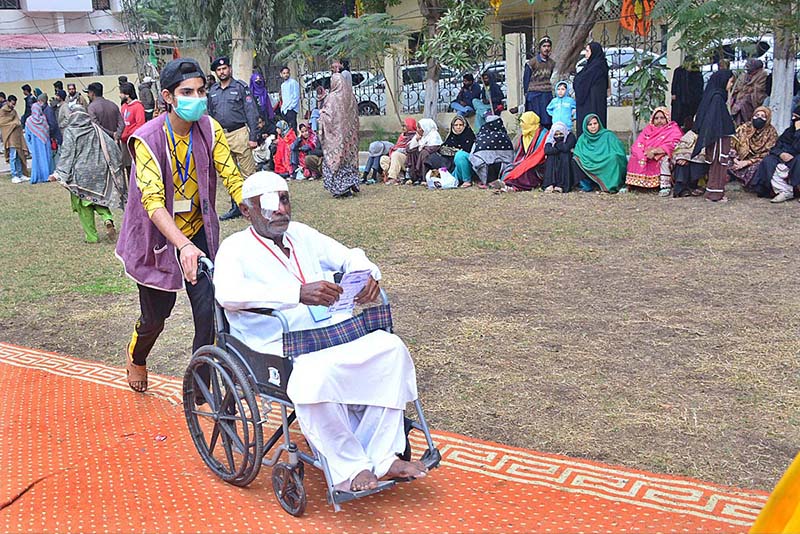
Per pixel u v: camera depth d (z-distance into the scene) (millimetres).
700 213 9359
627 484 3615
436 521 3350
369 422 3426
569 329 5758
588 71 11008
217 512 3475
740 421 4238
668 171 10336
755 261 7293
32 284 7734
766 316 5816
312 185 13297
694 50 10969
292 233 3811
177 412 4664
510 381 4895
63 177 9141
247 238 3697
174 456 4070
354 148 11789
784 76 11039
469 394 4742
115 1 30188
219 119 10609
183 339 6062
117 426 4473
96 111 9500
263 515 3439
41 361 5637
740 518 3297
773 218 8930
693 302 6223
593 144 10781
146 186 4152
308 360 3275
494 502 3498
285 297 3377
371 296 3586
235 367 3453
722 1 10039
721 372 4879
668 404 4477
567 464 3834
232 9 17500
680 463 3834
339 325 3484
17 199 13727
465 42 14305
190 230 4461
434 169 12336
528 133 11500
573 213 9781
